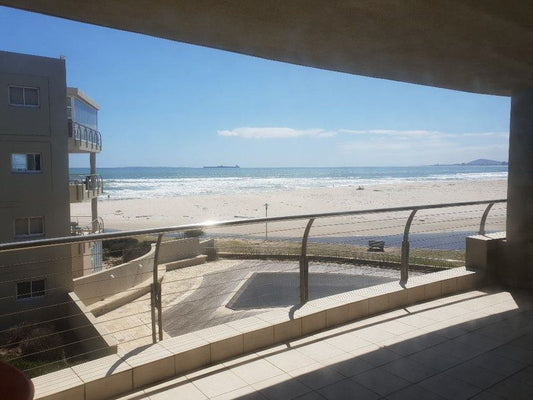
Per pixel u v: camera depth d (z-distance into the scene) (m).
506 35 3.02
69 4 2.39
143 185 111.69
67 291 16.28
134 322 14.98
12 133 16.05
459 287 5.12
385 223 42.22
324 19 2.71
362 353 3.46
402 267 4.93
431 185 107.31
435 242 28.88
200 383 2.99
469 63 3.80
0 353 10.76
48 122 16.77
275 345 3.61
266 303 15.67
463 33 2.99
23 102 16.33
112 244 29.38
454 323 4.11
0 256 15.45
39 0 2.31
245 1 2.38
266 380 3.04
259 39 3.11
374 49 3.37
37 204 16.56
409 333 3.87
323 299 4.27
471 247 5.53
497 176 163.00
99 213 55.38
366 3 2.45
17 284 15.65
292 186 107.62
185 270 22.84
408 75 4.31
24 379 1.18
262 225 42.81
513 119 5.20
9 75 15.93
